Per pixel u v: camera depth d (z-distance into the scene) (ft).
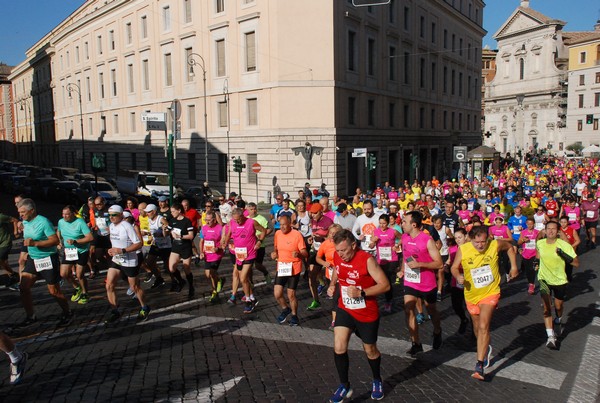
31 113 276.00
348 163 118.11
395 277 42.09
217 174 125.49
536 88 265.34
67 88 209.15
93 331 27.89
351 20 116.57
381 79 131.54
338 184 113.50
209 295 36.14
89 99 187.11
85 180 115.14
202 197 100.32
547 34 258.16
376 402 19.58
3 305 33.32
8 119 335.67
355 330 19.69
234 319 30.37
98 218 40.55
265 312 32.04
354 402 19.54
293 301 29.22
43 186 114.93
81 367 22.80
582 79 241.96
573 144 243.19
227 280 41.11
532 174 124.57
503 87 281.95
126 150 163.22
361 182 122.11
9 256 51.16
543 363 23.95
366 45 123.44
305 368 22.86
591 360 24.38
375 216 36.04
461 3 191.31
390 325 30.01
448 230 34.99
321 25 108.58
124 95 160.45
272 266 47.42
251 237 31.60
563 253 26.58
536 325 30.09
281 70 108.58
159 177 106.83
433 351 25.44
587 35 262.06
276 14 107.65
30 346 25.44
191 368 22.76
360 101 121.60
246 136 116.47
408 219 24.57
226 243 33.45
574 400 20.06
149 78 146.00
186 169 134.72
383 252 32.63
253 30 112.47
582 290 38.91
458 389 20.92
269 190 112.98
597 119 237.45
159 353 24.62
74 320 29.81
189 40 128.77
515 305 34.83
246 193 118.62
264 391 20.44
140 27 147.13
